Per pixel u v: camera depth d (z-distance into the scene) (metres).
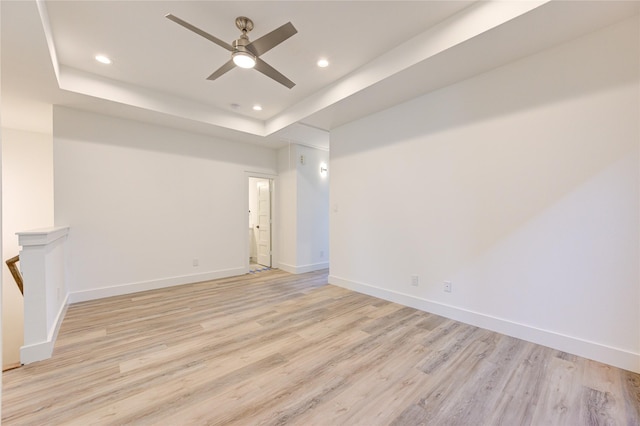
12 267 3.61
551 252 2.42
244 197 5.38
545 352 2.34
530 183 2.54
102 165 3.86
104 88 3.36
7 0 1.90
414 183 3.41
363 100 3.45
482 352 2.35
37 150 4.42
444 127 3.12
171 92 3.79
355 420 1.63
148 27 2.52
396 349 2.41
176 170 4.52
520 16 2.05
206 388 1.91
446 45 2.43
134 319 3.07
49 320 2.45
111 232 3.93
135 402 1.78
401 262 3.56
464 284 2.97
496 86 2.73
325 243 5.96
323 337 2.64
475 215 2.88
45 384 1.95
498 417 1.65
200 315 3.19
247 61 2.42
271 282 4.71
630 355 2.07
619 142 2.13
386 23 2.48
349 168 4.26
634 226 2.07
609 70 2.16
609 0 1.90
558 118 2.39
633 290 2.07
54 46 2.71
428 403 1.77
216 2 2.24
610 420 1.63
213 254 4.94
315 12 2.35
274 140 5.20
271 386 1.93
